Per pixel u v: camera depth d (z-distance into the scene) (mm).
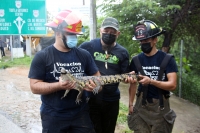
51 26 2830
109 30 3652
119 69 3896
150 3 8414
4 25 15422
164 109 3490
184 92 9836
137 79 3322
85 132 2986
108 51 3838
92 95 3807
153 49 3525
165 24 9156
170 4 9375
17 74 11914
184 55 12023
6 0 15234
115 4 9406
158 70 3480
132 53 9789
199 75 12109
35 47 22562
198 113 7746
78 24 2791
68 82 2631
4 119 5559
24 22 15680
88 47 3893
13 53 18734
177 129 6137
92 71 3141
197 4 9516
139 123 3633
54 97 2852
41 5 15812
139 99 3641
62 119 2871
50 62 2840
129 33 9273
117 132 5242
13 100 7184
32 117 5824
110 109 3967
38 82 2807
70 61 2904
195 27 10406
